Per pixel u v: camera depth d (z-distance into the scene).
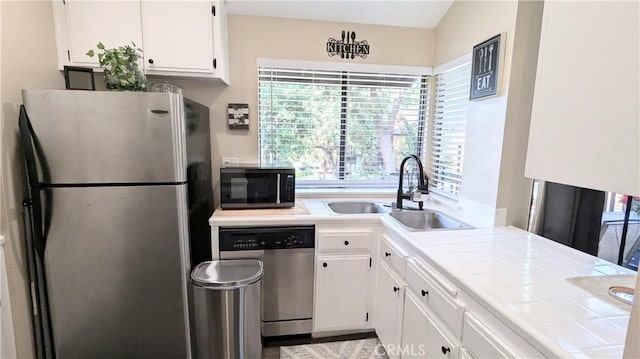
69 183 1.50
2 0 1.39
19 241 1.49
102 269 1.58
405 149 2.66
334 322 2.04
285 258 1.95
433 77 2.56
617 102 0.85
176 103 1.55
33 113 1.43
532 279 1.10
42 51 1.68
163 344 1.69
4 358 1.40
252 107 2.36
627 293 1.00
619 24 0.83
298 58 2.37
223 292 1.63
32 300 1.55
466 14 2.04
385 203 2.41
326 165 2.59
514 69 1.63
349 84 2.51
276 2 2.19
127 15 1.86
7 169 1.43
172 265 1.64
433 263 1.29
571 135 0.98
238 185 2.07
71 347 1.61
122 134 1.51
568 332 0.81
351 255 2.00
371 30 2.43
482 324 1.00
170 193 1.59
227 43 2.25
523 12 1.60
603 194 1.36
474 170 1.93
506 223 1.78
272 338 2.08
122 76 1.65
